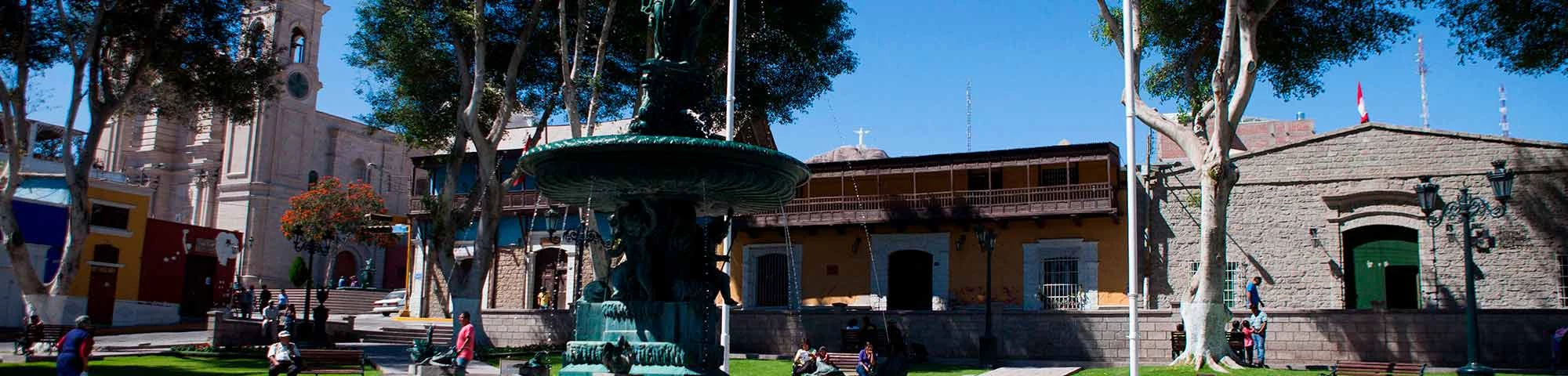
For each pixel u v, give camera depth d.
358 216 50.03
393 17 26.19
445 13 26.41
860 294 34.78
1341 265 29.38
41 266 33.72
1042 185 33.47
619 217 12.96
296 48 58.31
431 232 27.22
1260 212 30.62
